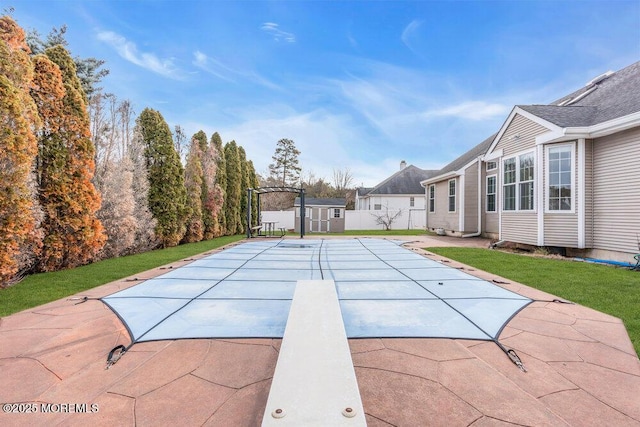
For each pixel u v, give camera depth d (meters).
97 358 2.65
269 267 6.60
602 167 7.81
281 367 1.73
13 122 5.31
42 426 1.84
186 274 5.86
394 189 27.50
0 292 4.80
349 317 3.57
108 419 1.90
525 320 3.53
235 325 3.33
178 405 2.03
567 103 10.97
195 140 14.13
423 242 12.20
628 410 2.01
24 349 2.81
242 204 20.20
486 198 13.93
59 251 6.66
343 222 20.97
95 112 10.93
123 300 4.18
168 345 2.87
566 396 2.15
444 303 4.09
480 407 2.01
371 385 2.24
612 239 7.54
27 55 5.79
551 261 7.56
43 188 6.61
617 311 3.88
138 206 10.07
